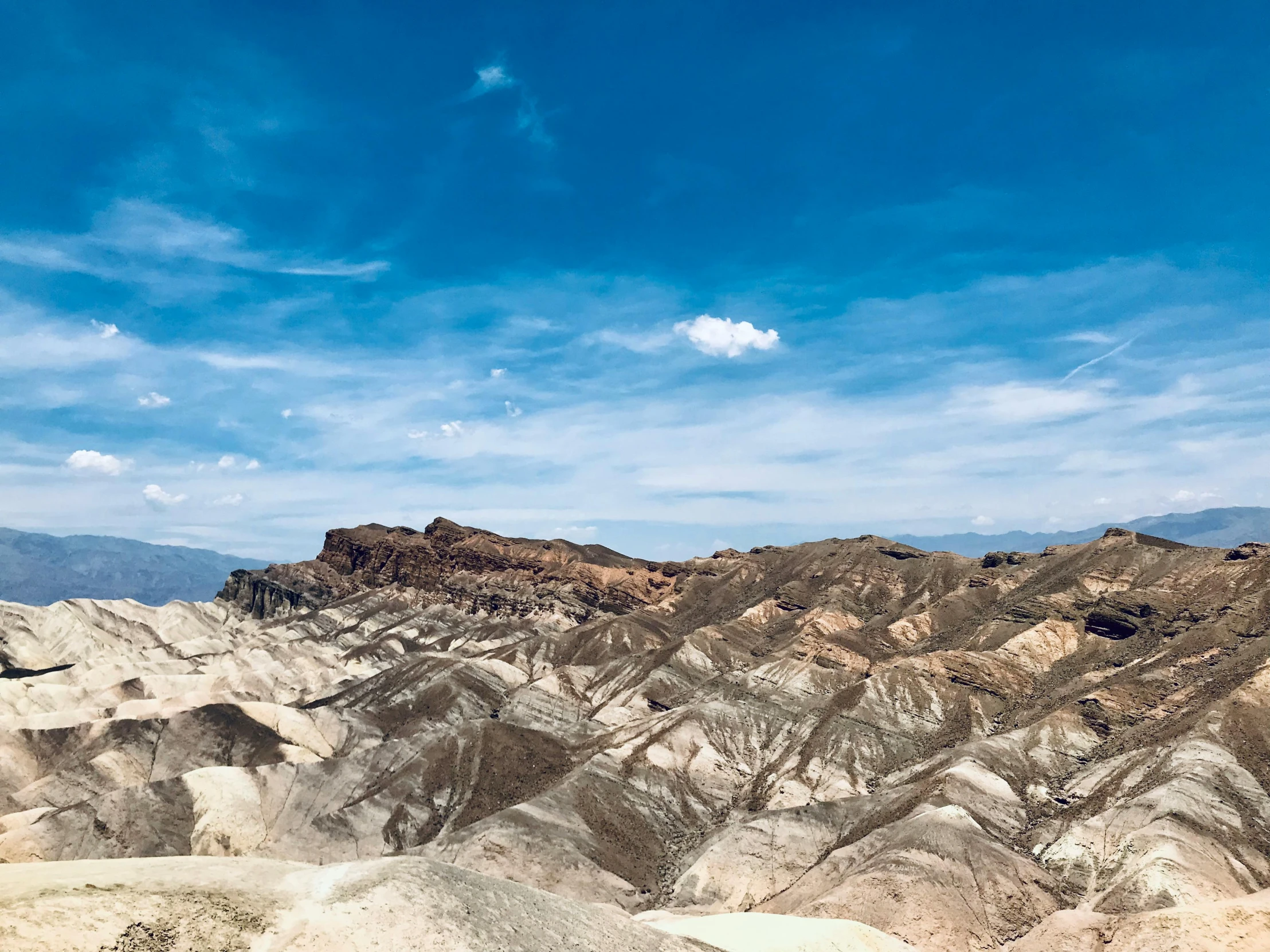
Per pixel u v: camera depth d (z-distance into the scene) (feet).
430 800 524.52
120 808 471.21
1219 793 393.50
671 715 622.13
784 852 428.56
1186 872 328.29
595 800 492.54
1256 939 257.34
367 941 162.09
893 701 602.85
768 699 644.69
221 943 152.97
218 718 642.63
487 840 435.12
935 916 327.47
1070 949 290.97
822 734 574.15
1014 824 427.74
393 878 182.29
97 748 600.39
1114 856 368.68
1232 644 552.82
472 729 588.91
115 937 144.56
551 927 191.83
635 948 200.13
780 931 266.57
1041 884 361.30
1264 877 349.00
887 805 455.22
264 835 486.79
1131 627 655.35
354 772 552.41
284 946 156.76
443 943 166.50
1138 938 274.77
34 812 488.02
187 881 171.12
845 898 343.67
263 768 531.50
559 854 430.20
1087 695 541.34
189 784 499.92
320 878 183.52
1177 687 531.09
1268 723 440.45
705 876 415.03
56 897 149.59
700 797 522.88
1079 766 481.46
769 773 551.18
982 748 496.23
